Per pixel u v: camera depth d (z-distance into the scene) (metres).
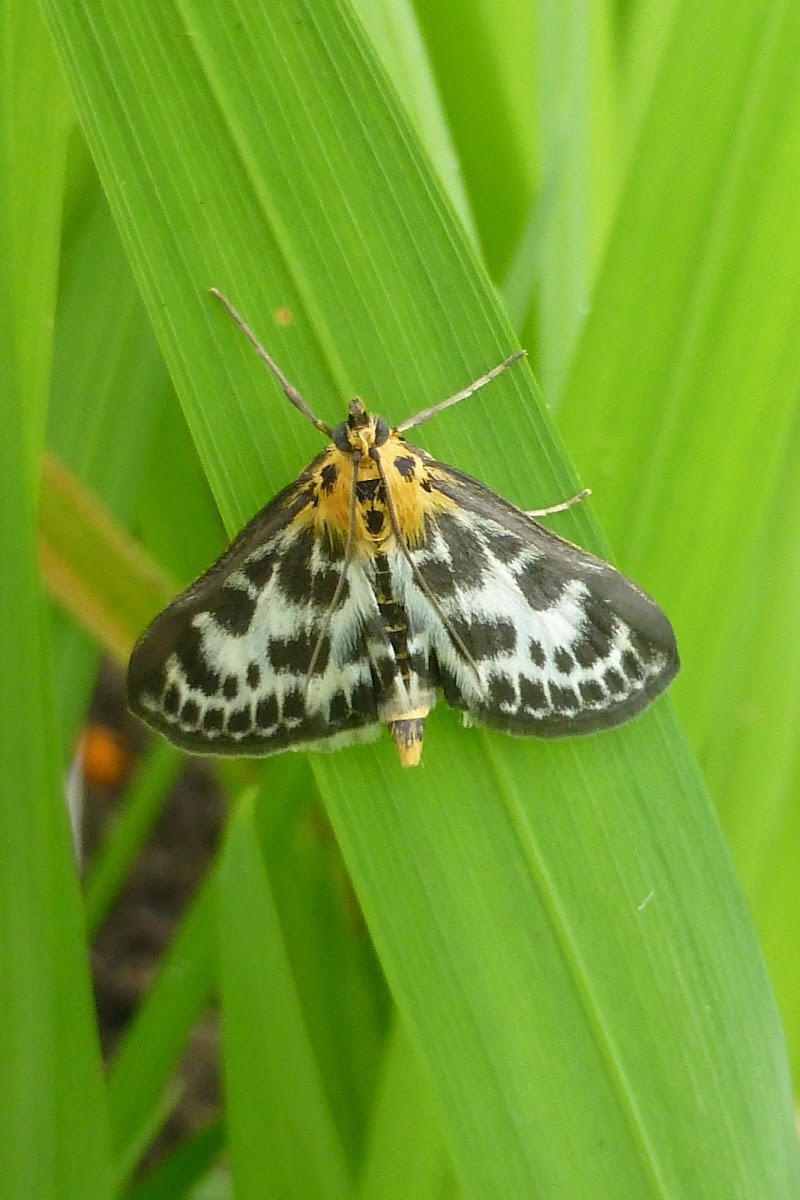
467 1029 0.19
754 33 0.19
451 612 0.19
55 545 0.20
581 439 0.19
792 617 0.20
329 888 0.21
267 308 0.19
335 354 0.19
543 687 0.19
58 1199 0.19
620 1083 0.19
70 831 0.19
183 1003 0.20
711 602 0.19
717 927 0.19
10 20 0.19
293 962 0.21
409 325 0.19
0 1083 0.19
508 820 0.19
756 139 0.19
